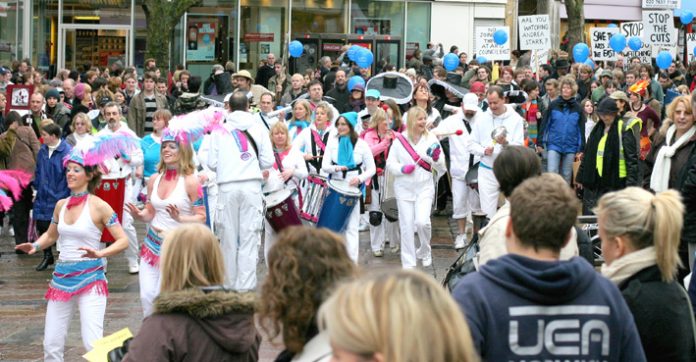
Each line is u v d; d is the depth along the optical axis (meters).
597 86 22.64
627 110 16.17
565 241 4.59
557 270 4.45
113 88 21.69
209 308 5.36
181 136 9.88
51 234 8.85
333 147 13.06
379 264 14.53
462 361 3.05
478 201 15.55
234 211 11.80
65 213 8.73
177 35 36.38
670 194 5.25
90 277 8.68
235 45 36.78
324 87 22.19
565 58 26.34
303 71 34.19
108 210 8.70
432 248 15.80
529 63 27.98
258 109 16.28
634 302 5.16
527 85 20.23
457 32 38.62
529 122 20.14
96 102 20.41
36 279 13.98
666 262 5.18
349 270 4.65
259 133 11.86
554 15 42.53
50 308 8.69
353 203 13.06
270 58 26.20
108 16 35.75
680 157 10.16
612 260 5.32
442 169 14.17
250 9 36.81
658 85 22.30
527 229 4.56
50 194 14.50
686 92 22.14
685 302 5.29
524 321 4.45
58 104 18.86
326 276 4.60
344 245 4.74
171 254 5.51
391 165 13.60
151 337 5.36
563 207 4.54
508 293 4.48
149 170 14.52
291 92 21.08
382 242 15.27
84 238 8.66
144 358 5.31
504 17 38.91
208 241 5.54
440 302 3.08
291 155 12.83
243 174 11.75
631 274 5.22
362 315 3.04
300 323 4.56
